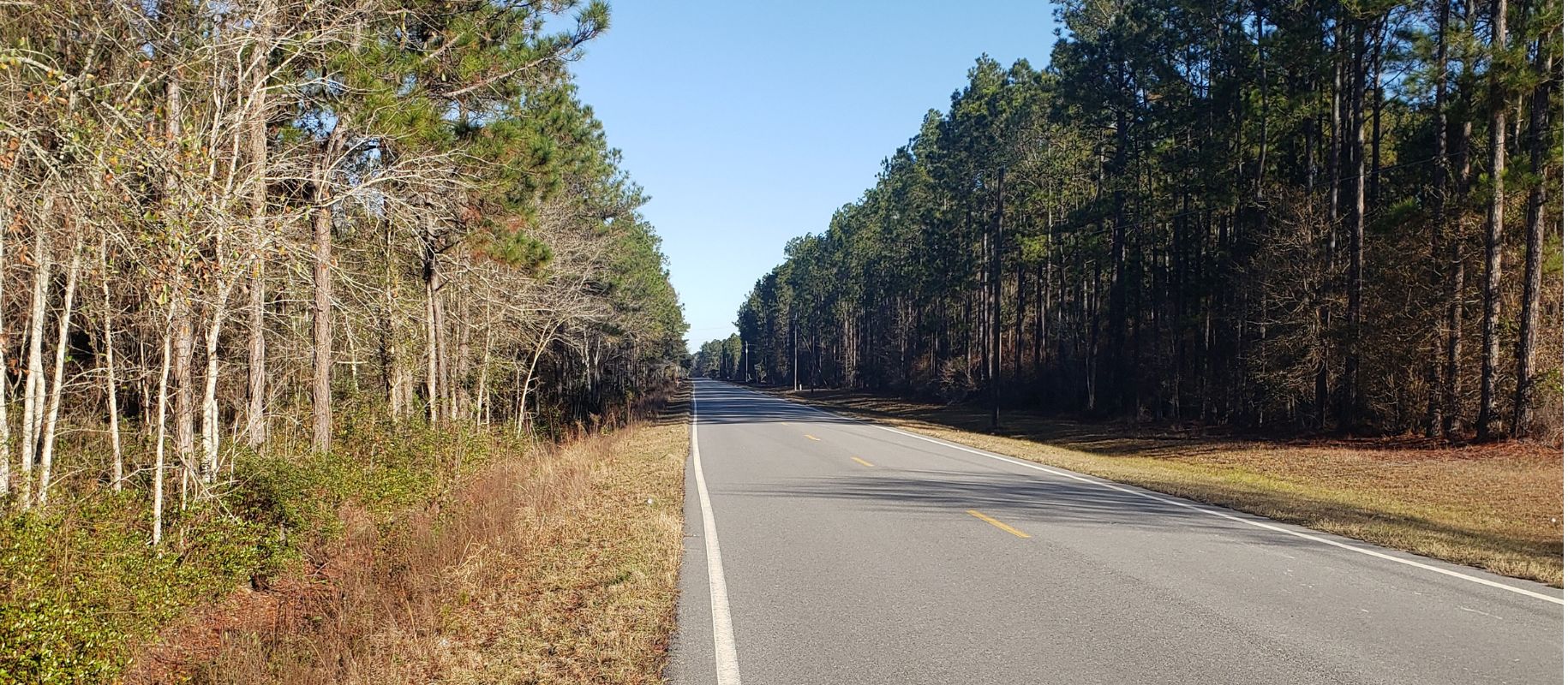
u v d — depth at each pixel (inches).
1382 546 350.9
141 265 308.8
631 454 791.1
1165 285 1590.8
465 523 384.2
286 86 377.7
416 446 585.9
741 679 199.0
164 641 295.6
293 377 677.9
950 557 327.3
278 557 370.9
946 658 210.8
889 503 469.7
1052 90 1590.8
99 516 321.7
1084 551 339.3
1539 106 764.6
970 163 1697.8
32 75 322.7
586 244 1059.3
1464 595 266.8
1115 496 507.5
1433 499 571.5
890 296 2925.7
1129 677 196.1
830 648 219.9
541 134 677.9
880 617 246.8
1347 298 1016.9
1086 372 1612.9
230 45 352.2
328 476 465.1
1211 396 1312.7
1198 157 1236.5
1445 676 194.5
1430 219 916.6
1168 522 408.8
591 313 1144.2
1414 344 921.5
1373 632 228.5
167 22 369.1
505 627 245.8
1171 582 285.4
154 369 395.9
